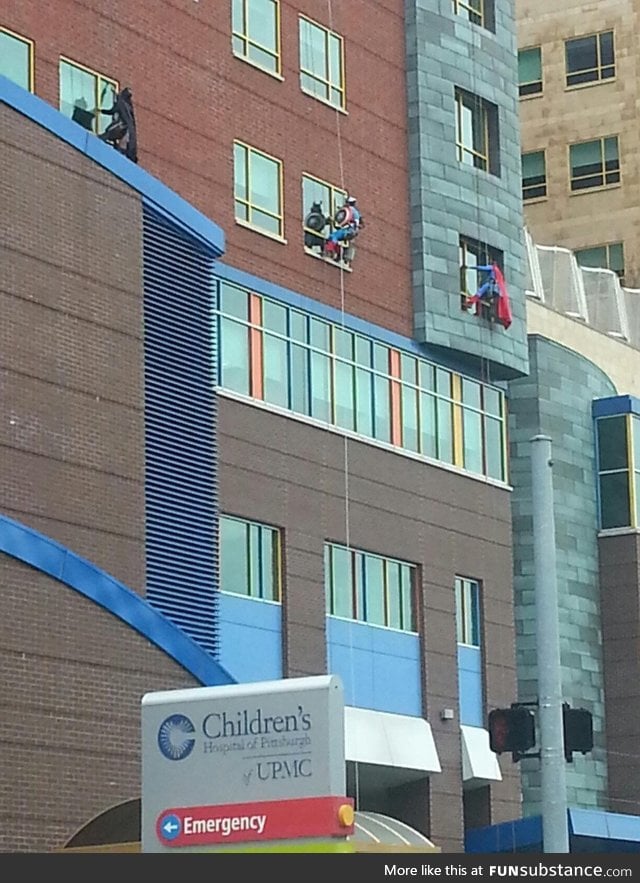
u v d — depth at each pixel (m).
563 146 82.75
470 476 58.00
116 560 38.38
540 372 61.53
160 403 43.31
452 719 55.41
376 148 56.19
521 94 83.81
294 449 51.28
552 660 29.83
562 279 68.44
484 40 60.53
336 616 52.12
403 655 54.38
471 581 57.66
